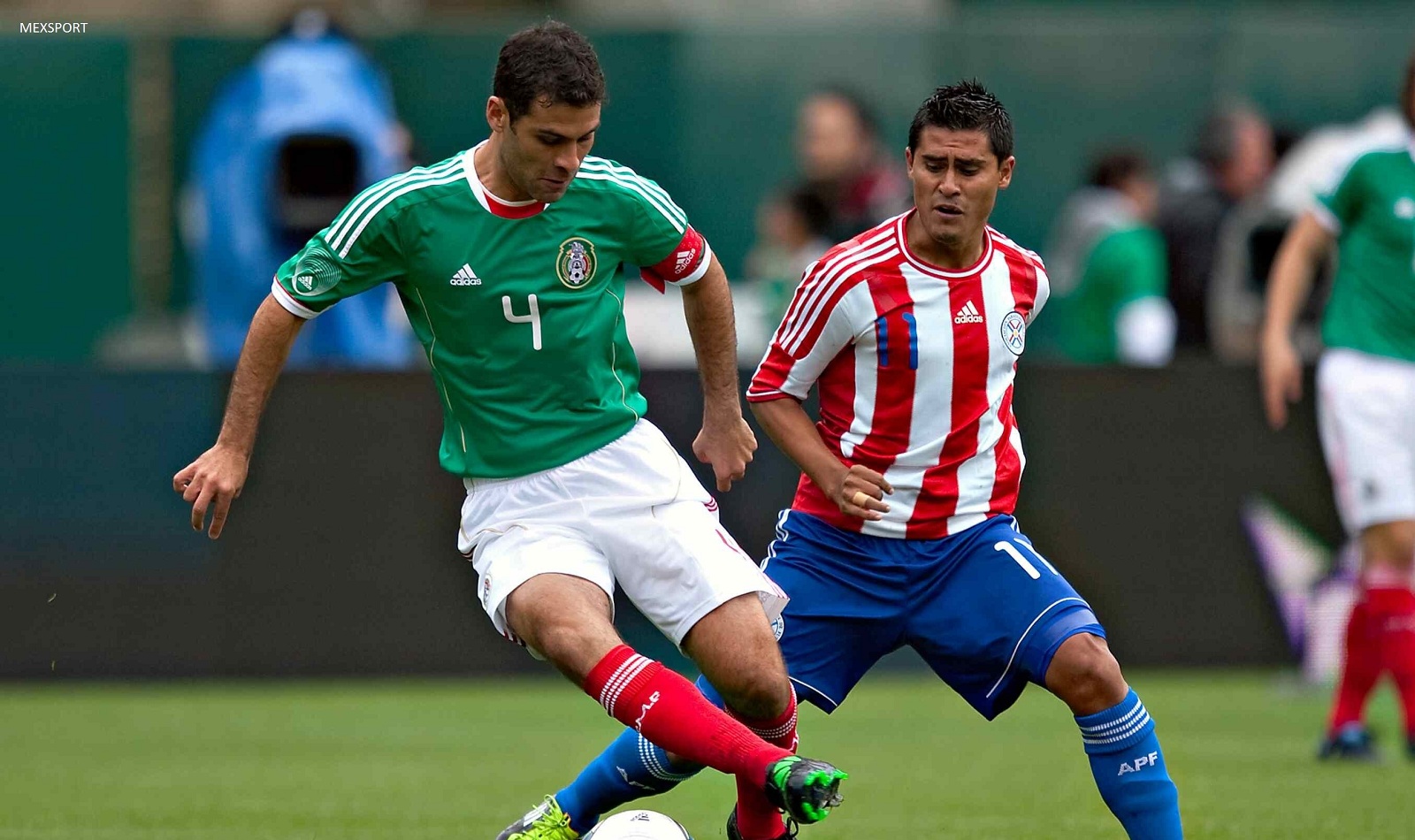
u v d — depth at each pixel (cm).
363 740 2889
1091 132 5309
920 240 1758
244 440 1666
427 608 3469
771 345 1808
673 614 1644
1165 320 3956
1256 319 4338
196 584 3428
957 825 2106
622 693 1556
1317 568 3484
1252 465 3500
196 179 4475
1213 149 4350
